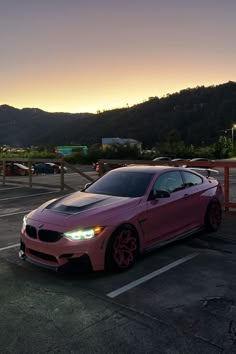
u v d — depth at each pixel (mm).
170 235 5738
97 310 3707
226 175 8875
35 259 4727
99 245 4504
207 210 6684
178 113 167625
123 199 5211
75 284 4422
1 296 4109
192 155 62562
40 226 4656
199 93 193000
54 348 3027
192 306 3754
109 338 3166
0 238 6824
